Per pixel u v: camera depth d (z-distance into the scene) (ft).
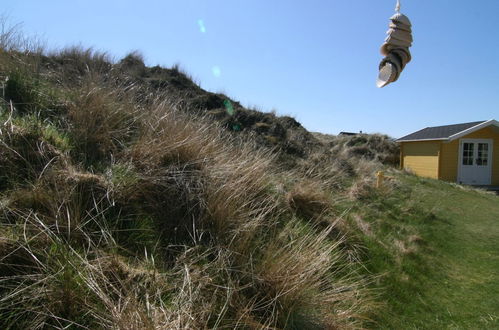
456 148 54.75
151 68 31.22
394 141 67.67
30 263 6.47
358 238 14.65
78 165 9.50
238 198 10.86
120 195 8.96
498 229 23.86
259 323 7.28
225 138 16.12
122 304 6.20
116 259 7.16
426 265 15.60
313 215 14.32
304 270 8.79
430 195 33.35
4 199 7.52
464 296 13.37
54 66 19.15
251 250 9.37
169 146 11.30
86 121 11.13
